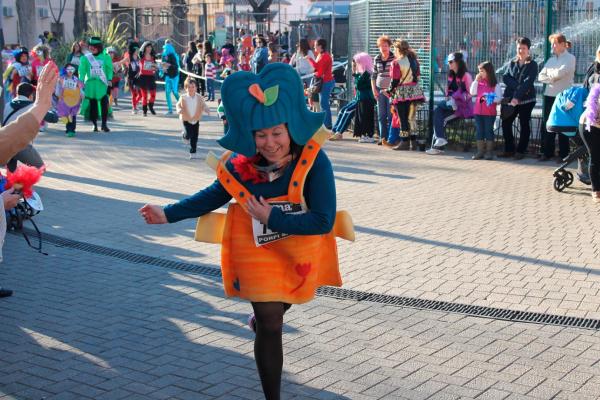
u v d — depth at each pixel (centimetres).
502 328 577
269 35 3203
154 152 1479
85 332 578
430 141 1512
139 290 677
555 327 577
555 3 1380
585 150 1055
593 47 1359
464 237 842
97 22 3656
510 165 1312
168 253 794
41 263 761
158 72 3080
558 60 1305
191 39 3706
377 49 1670
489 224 900
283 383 486
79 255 789
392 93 1478
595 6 1351
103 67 1816
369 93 1583
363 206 1004
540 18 1413
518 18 1436
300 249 408
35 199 895
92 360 526
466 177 1205
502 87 1468
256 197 404
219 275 720
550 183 1150
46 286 689
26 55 1781
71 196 1080
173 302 645
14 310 627
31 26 2880
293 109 393
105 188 1135
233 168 409
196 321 600
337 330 577
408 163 1342
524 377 491
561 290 661
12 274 725
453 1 1491
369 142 1603
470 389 475
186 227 904
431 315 607
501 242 820
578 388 473
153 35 3719
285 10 5025
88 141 1642
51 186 1151
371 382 486
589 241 818
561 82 1298
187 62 3033
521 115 1351
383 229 881
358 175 1227
